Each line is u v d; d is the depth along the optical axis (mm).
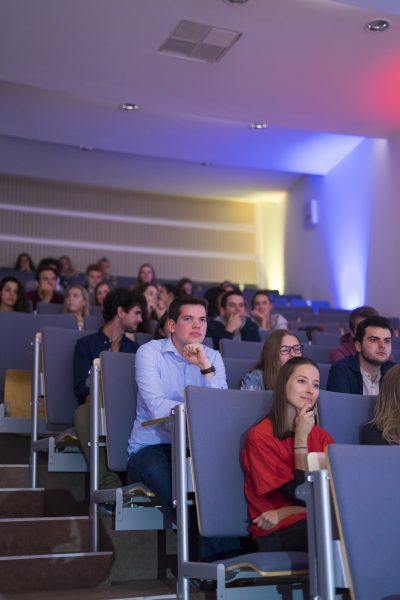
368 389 2746
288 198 8859
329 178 7777
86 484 2740
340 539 1528
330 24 4590
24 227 8734
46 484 2797
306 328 4883
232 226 9555
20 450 3090
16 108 6438
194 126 6777
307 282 8312
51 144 7824
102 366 2422
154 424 2227
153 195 9297
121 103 6359
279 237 9031
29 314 3395
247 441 1986
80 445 2639
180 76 5176
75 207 8961
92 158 8070
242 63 5023
